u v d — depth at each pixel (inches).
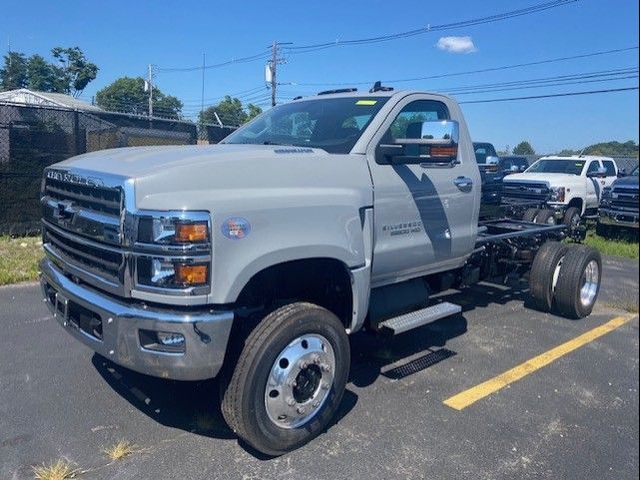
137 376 179.5
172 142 481.1
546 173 640.4
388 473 133.4
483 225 284.8
